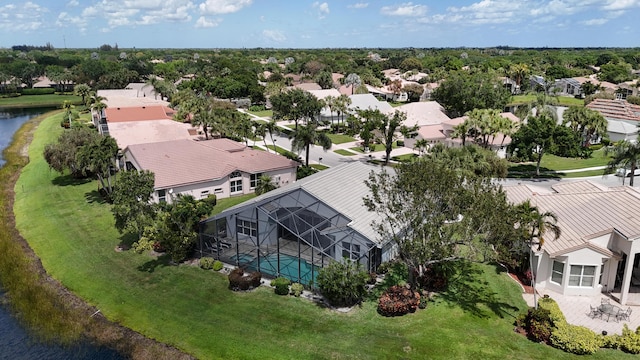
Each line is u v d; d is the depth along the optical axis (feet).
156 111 295.48
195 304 107.65
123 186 130.31
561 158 255.91
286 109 308.40
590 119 269.03
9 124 374.63
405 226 103.24
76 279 122.93
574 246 105.19
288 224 123.24
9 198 193.36
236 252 128.16
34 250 142.82
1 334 102.68
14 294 119.55
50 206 175.73
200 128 292.40
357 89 460.14
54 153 194.39
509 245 113.80
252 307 105.40
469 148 183.93
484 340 91.15
